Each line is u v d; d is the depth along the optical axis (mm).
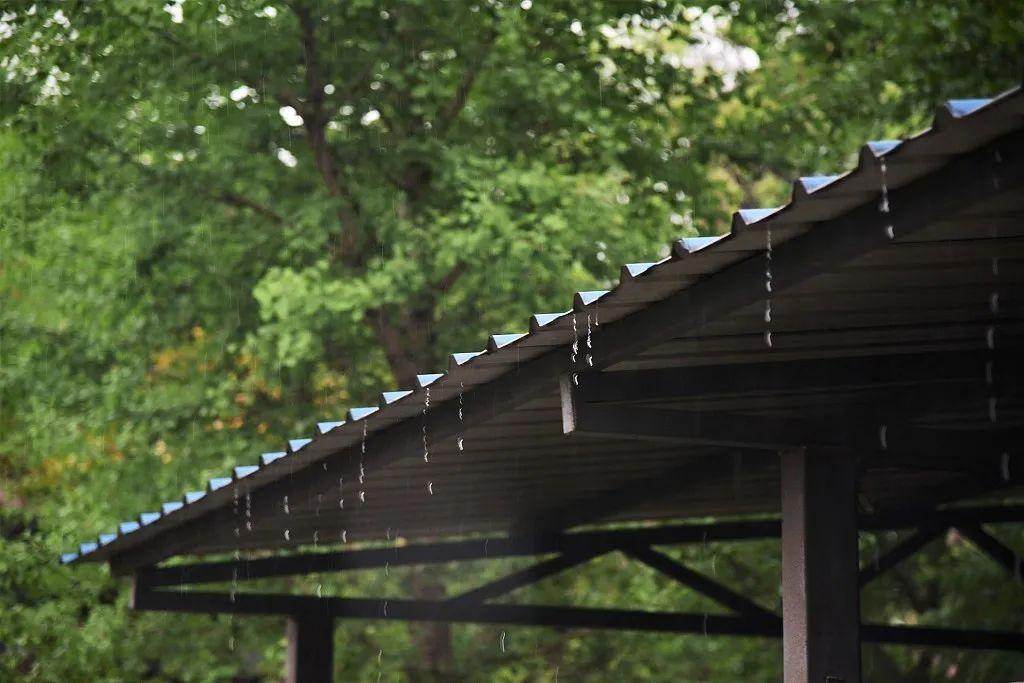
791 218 4578
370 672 18625
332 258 17906
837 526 6414
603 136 17766
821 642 6309
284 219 17531
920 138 3953
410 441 7406
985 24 16703
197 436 17609
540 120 18203
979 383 6578
